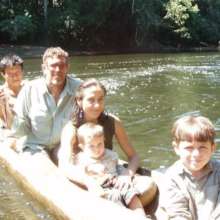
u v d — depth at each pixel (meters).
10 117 5.39
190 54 27.66
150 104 9.57
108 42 32.38
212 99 10.23
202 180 2.88
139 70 16.91
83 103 3.88
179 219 2.84
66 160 3.79
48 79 4.43
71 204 3.53
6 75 5.47
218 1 39.44
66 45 30.70
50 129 4.55
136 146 6.25
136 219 3.11
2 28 27.27
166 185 2.97
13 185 4.46
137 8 32.53
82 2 30.98
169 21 34.69
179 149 2.88
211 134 2.81
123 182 3.54
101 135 3.75
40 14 30.28
